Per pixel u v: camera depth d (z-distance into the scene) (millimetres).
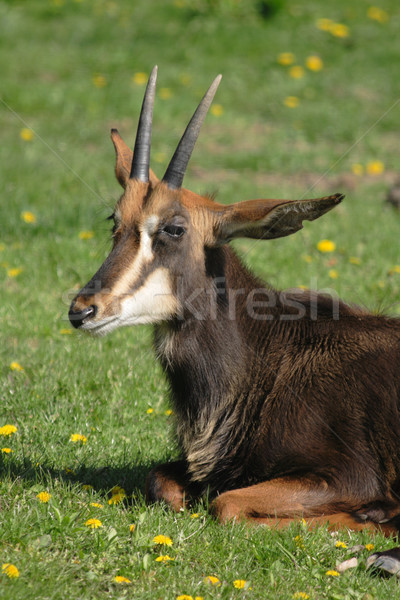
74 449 12555
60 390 14656
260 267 20094
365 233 22812
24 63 40938
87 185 23750
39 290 18984
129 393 14750
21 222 22688
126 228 11094
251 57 43625
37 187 25719
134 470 12047
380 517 10375
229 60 43094
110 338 16688
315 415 10664
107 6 49844
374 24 48625
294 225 10898
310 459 10523
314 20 48438
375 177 29984
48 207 24031
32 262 20438
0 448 12328
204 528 9961
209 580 8898
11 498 10375
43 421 13344
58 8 48688
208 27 46750
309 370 11031
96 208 23766
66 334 17016
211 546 9547
